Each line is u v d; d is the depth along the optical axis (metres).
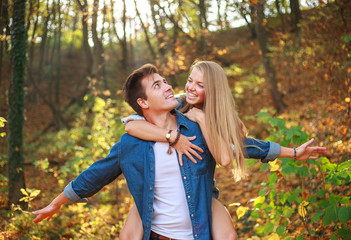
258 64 13.63
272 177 3.06
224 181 6.73
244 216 4.96
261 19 6.98
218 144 2.13
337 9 5.29
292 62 7.86
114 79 15.15
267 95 10.82
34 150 10.85
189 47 7.47
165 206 2.12
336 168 2.78
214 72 2.24
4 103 8.98
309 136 5.53
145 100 2.20
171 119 2.28
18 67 5.13
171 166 2.12
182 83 6.93
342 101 4.93
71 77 20.94
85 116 7.68
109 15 8.45
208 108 2.18
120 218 5.23
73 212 5.07
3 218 4.21
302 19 7.16
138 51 17.33
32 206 5.09
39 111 16.58
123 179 5.80
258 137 8.20
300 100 8.10
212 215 2.18
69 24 16.80
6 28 5.27
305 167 2.93
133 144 2.17
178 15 7.80
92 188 2.28
